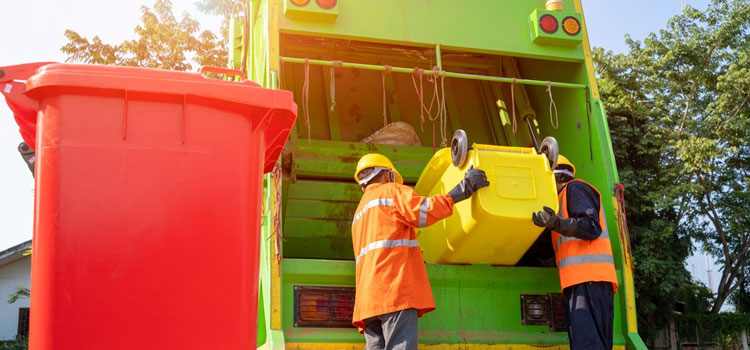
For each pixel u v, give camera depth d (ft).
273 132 8.07
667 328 28.40
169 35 51.96
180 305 6.77
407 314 9.71
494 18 13.71
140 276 6.71
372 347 10.09
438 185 12.10
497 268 11.75
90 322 6.51
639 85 30.27
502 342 11.50
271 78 11.97
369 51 17.60
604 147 13.25
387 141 15.61
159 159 7.00
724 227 31.78
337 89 17.28
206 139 7.20
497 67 17.76
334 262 11.10
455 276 11.49
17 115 7.70
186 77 7.25
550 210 10.36
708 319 28.17
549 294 11.98
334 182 14.97
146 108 7.07
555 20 13.69
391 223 10.15
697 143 27.48
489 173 10.60
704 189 29.14
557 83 13.55
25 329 56.29
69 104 6.88
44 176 6.75
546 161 10.86
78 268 6.58
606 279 10.87
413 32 13.15
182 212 6.97
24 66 7.18
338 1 12.85
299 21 12.55
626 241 12.49
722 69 32.48
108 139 6.89
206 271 6.93
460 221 10.99
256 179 7.42
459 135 10.91
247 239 7.21
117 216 6.77
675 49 31.14
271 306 10.53
